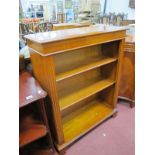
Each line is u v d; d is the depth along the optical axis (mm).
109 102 2129
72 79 1830
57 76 1379
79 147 1680
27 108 1487
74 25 2213
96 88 1812
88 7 4570
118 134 1828
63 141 1588
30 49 1379
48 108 1429
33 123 1384
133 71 2047
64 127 1800
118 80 1932
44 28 3480
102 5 5328
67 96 1663
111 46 1823
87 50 1803
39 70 1336
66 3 4574
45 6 4449
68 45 1234
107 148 1662
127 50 1981
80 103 2072
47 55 1148
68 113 1987
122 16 4383
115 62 1863
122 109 2258
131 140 1745
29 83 1380
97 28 1642
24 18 3840
